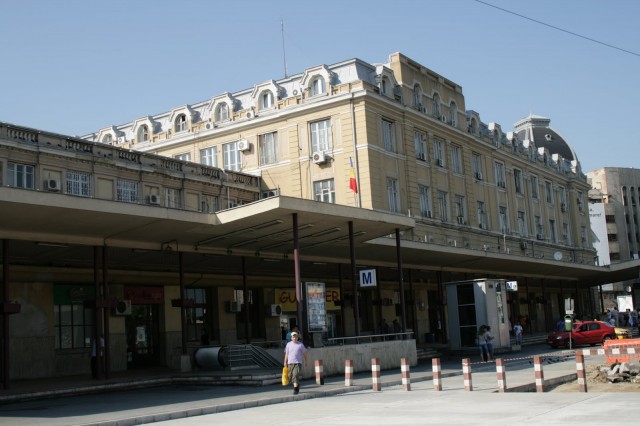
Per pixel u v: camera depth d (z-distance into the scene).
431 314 52.34
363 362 27.81
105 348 24.39
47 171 34.97
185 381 24.31
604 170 122.56
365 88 45.19
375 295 46.75
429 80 53.16
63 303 29.56
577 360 17.75
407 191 47.97
